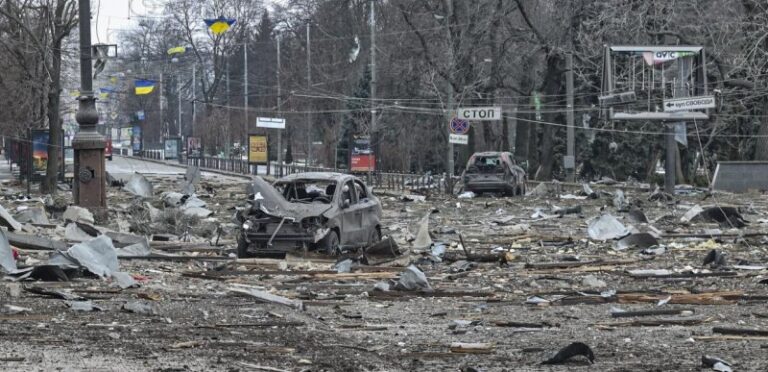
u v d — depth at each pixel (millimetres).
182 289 39688
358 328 31422
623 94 116188
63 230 59938
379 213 57875
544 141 160875
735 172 130000
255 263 48594
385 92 186000
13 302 33812
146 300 35969
